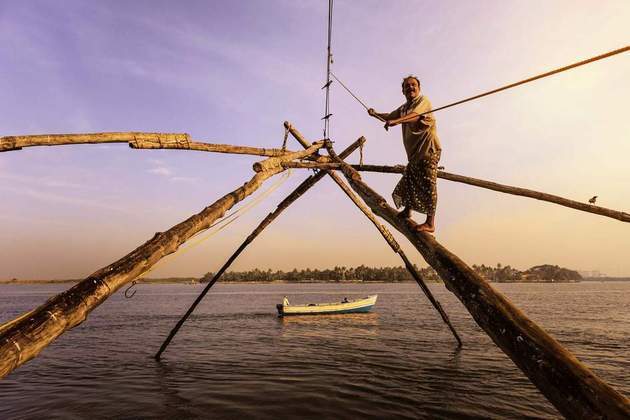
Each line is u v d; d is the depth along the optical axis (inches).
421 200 171.3
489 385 431.2
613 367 554.6
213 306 2235.5
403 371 505.0
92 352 685.9
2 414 353.1
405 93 180.7
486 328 102.6
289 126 481.1
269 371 514.9
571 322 1222.9
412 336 858.8
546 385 77.7
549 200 331.0
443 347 703.1
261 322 1236.5
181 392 414.9
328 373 497.7
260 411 347.9
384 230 568.1
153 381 468.1
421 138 172.1
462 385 431.5
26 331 105.3
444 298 2945.4
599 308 1920.5
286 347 725.3
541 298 3090.6
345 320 1280.8
